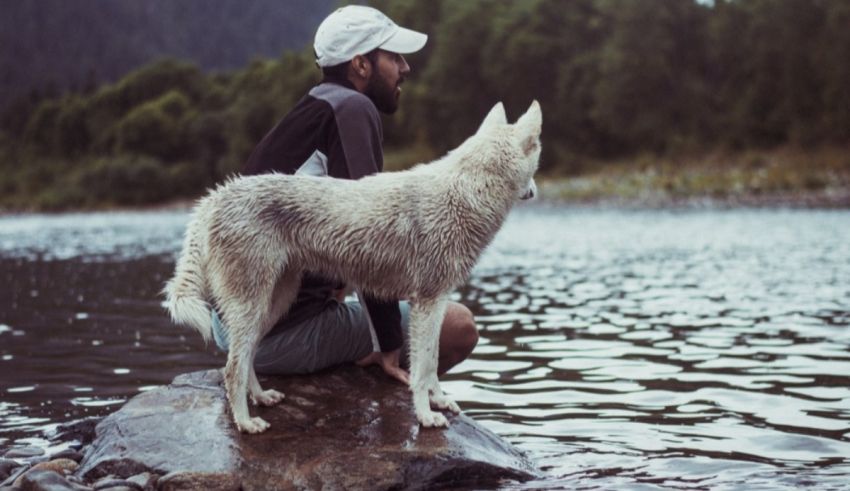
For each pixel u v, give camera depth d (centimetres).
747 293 989
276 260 387
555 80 6234
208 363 678
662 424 478
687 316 842
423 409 401
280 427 397
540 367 634
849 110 4447
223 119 7838
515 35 6338
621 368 621
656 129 5400
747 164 4509
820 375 580
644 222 2519
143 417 413
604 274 1252
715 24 5344
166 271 1491
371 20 445
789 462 405
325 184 396
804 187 3522
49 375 636
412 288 399
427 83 6844
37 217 6016
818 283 1052
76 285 1288
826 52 4594
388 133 7106
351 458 374
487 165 404
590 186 4422
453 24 6556
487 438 410
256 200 384
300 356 436
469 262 404
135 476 369
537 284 1161
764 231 1967
